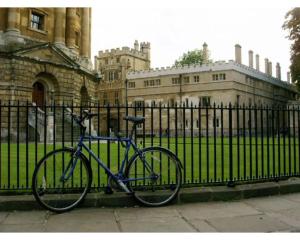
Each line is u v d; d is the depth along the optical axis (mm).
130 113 45188
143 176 5203
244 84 50438
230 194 5461
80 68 31188
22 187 5188
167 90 52281
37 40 29344
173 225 4148
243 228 4043
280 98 63375
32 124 23469
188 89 50500
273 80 61062
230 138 5871
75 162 5043
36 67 27734
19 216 4469
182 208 4961
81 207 4902
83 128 5098
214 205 5141
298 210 4871
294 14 31906
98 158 5164
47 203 4723
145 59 70500
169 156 5289
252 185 5840
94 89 35625
